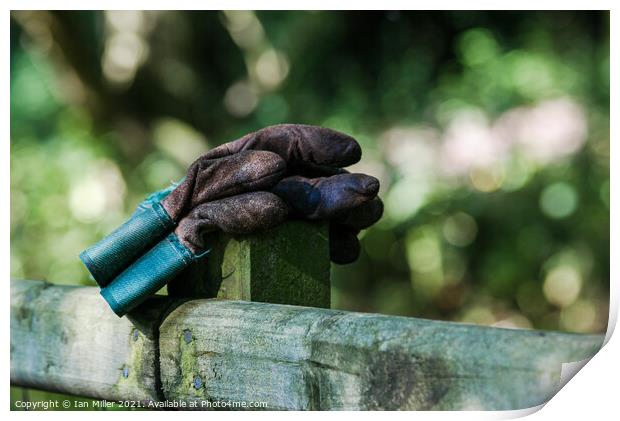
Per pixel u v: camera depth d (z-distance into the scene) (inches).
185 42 291.0
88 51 277.7
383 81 283.9
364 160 257.0
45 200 257.8
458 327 73.0
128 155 275.3
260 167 90.7
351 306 259.0
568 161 250.8
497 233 253.8
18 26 299.6
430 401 72.4
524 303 252.7
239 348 88.2
